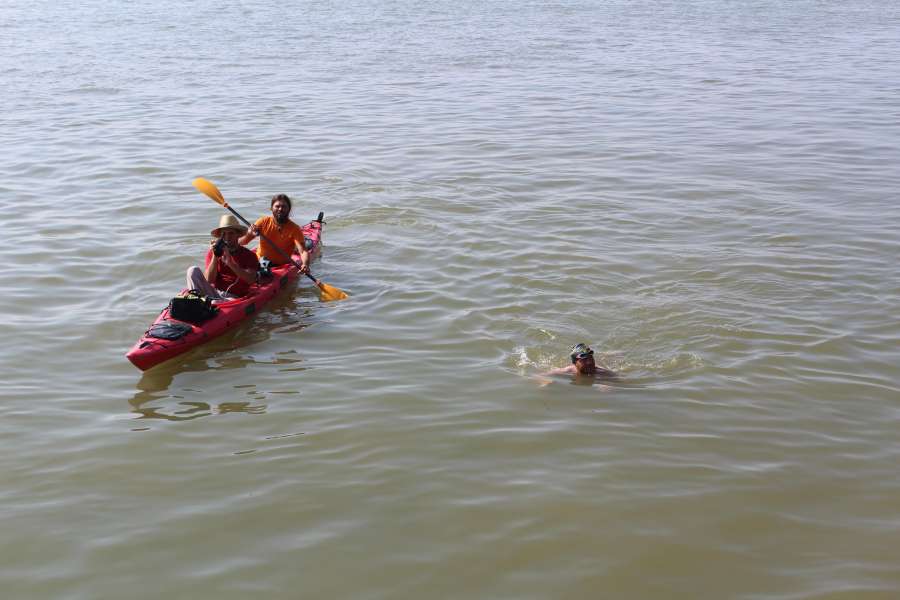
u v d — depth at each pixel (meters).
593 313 7.55
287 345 7.09
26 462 5.29
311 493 4.96
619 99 18.06
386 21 31.22
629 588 4.16
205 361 6.81
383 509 4.80
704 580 4.22
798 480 5.05
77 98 17.72
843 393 6.09
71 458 5.35
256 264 8.12
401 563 4.34
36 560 4.38
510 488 4.99
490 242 9.53
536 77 20.62
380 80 20.06
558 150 13.84
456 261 8.99
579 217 10.43
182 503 4.87
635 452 5.36
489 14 33.69
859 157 13.27
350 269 8.89
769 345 6.88
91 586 4.19
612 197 11.27
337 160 13.27
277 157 13.41
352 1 38.09
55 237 9.57
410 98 18.11
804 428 5.64
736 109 17.06
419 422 5.76
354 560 4.37
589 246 9.34
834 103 17.53
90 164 12.79
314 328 7.42
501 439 5.53
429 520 4.70
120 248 9.28
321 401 6.08
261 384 6.38
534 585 4.18
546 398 6.08
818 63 22.77
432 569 4.30
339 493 4.95
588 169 12.70
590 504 4.82
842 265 8.68
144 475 5.16
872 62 22.84
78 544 4.51
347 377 6.45
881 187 11.59
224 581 4.22
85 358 6.80
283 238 8.71
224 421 5.82
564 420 5.77
